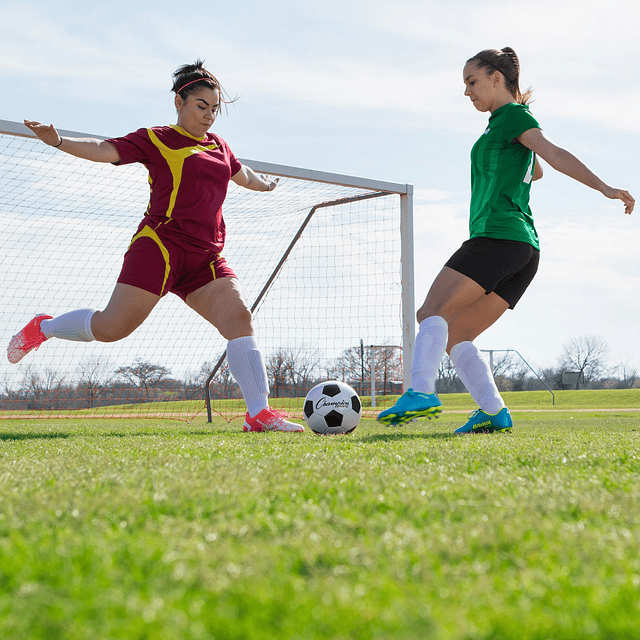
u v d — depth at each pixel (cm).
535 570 93
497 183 414
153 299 441
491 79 432
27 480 188
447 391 3509
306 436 421
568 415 1393
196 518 134
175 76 462
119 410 1052
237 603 79
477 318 450
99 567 94
